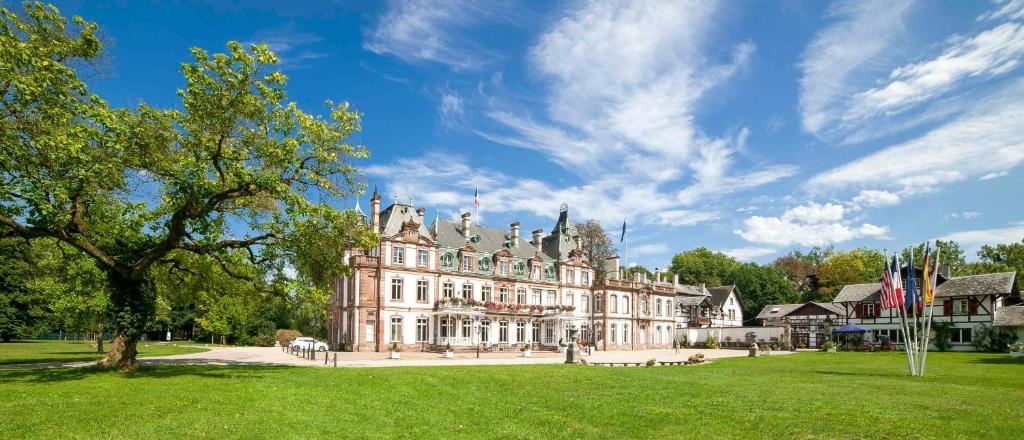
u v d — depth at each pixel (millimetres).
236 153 24906
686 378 28750
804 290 119688
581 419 17875
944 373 33125
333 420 17203
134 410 17281
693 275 123062
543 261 72000
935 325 66938
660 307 82750
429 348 59875
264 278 31297
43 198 21688
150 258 26328
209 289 32938
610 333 74625
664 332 82875
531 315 67938
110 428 15258
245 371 27844
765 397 21562
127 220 27391
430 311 60844
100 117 21828
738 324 103688
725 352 68188
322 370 29188
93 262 30219
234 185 25266
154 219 26969
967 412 18141
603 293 74938
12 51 20203
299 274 30016
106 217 28297
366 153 28484
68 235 24438
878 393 22750
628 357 55312
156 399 18984
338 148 27547
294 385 23141
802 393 22766
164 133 24953
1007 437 14820
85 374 25500
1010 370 35344
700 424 16875
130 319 27734
